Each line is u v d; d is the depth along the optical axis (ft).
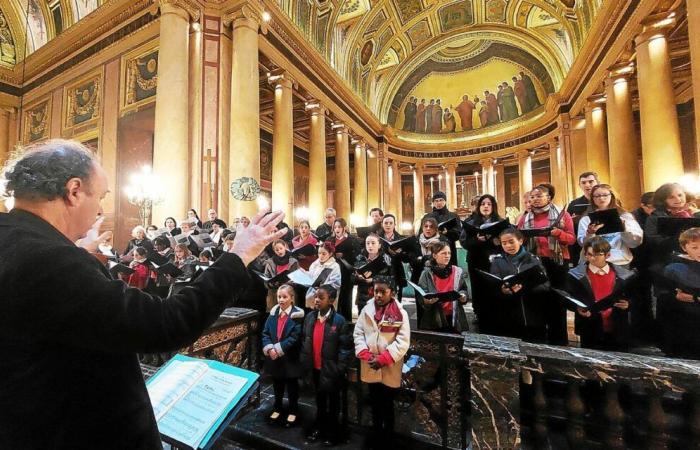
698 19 18.03
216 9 27.84
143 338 2.20
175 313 2.37
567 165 48.39
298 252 14.40
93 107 33.01
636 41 27.20
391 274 12.87
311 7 40.11
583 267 8.96
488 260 11.46
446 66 66.90
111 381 2.54
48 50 36.58
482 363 6.57
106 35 32.37
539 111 60.80
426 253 13.02
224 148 26.91
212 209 25.02
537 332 9.01
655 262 9.30
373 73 58.59
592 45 35.86
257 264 14.28
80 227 2.87
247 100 26.78
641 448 6.40
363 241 16.48
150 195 23.66
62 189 2.66
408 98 70.95
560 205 53.52
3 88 39.29
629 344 8.25
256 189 21.45
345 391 9.34
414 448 8.39
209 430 3.75
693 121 40.40
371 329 8.55
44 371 2.27
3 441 2.18
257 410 10.09
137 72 30.04
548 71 55.57
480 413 6.51
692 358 7.39
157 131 24.66
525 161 61.93
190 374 4.62
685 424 5.96
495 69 64.49
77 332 2.16
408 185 76.07
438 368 8.89
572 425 6.70
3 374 2.24
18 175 2.64
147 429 2.72
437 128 71.97
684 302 7.51
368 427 9.25
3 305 2.14
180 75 25.14
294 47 35.94
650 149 25.41
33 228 2.47
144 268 16.21
